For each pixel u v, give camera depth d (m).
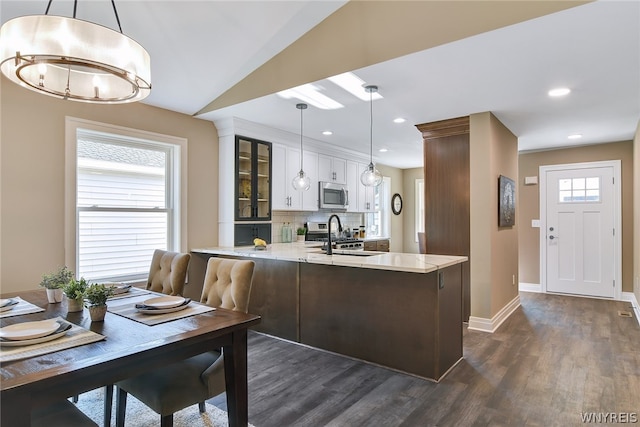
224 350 1.79
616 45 2.48
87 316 1.86
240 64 3.46
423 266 2.62
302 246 4.64
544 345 3.47
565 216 5.86
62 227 3.16
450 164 4.32
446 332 2.87
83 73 2.05
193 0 2.62
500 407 2.34
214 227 4.45
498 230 4.27
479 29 2.38
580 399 2.44
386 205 7.71
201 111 4.10
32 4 2.40
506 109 3.87
